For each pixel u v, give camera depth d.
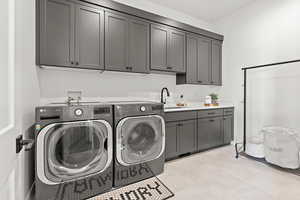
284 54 2.56
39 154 1.38
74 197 1.53
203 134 2.83
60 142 1.46
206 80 3.30
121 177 1.79
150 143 2.00
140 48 2.46
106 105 1.69
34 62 1.73
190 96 3.45
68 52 1.93
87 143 1.58
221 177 2.00
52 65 1.84
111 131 1.71
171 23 2.77
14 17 0.74
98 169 1.64
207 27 3.71
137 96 2.79
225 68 3.49
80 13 2.00
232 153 2.81
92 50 2.08
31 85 1.63
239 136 3.22
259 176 2.01
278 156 2.17
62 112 1.46
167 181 1.91
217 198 1.59
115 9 2.23
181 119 2.54
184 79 3.04
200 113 2.79
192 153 2.79
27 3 1.50
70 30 1.94
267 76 2.78
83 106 1.56
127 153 1.81
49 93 2.10
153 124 2.02
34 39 1.73
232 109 3.29
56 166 1.44
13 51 0.72
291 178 1.96
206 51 3.29
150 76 2.93
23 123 1.33
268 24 2.75
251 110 3.02
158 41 2.65
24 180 1.34
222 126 3.12
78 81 2.29
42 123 1.38
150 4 2.91
